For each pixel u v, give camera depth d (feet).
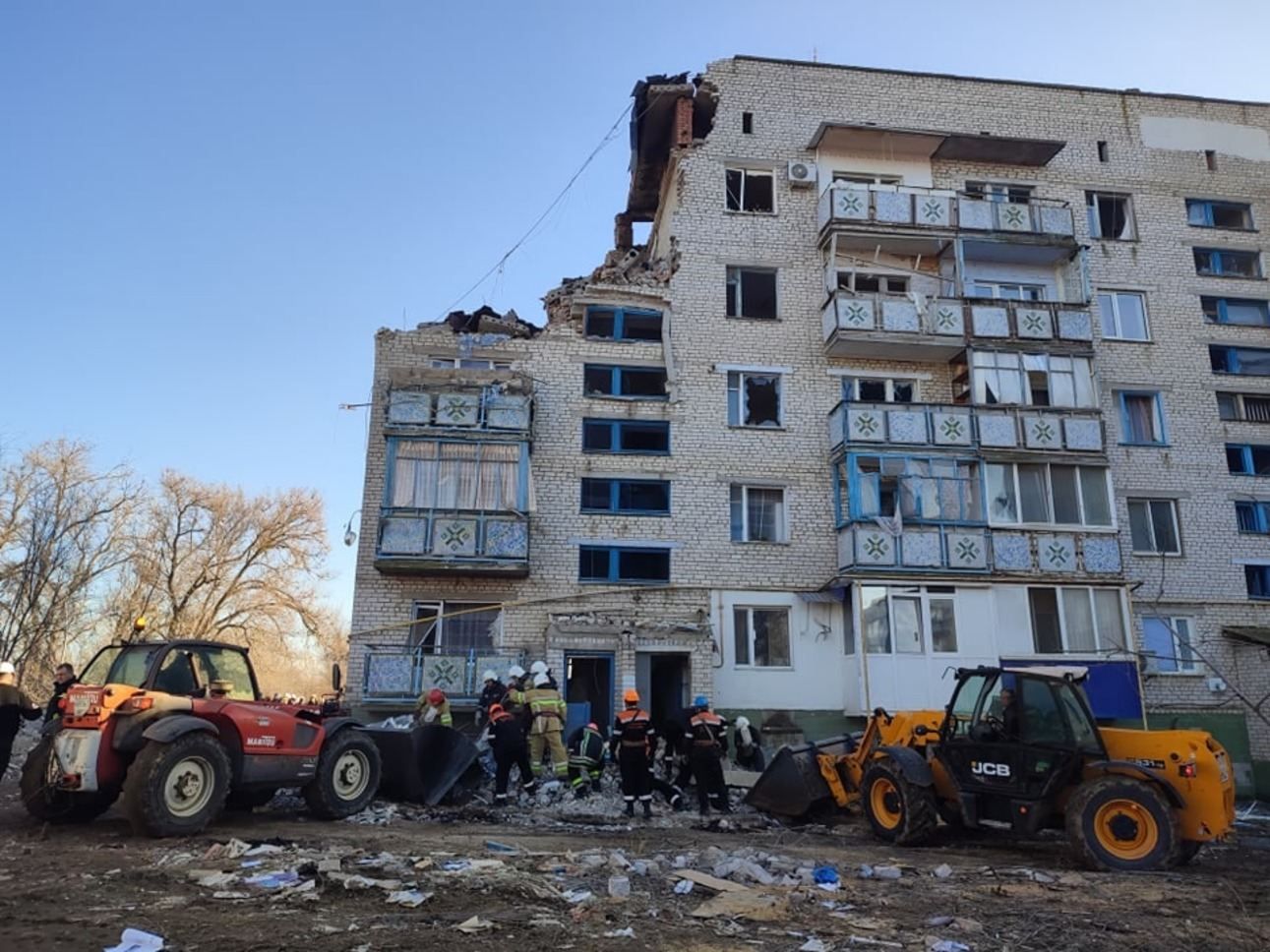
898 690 66.69
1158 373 81.71
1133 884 28.60
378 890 23.36
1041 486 73.31
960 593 69.46
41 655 92.27
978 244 79.10
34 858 27.50
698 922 21.75
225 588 119.85
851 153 82.58
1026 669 37.29
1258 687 74.33
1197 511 78.64
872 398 78.13
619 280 80.84
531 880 24.73
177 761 31.81
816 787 42.52
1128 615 70.85
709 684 67.82
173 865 26.37
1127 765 32.53
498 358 74.18
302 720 37.58
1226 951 21.17
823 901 24.54
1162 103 89.30
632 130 89.04
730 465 73.82
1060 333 76.79
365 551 68.90
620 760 43.27
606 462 72.74
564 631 66.64
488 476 69.10
